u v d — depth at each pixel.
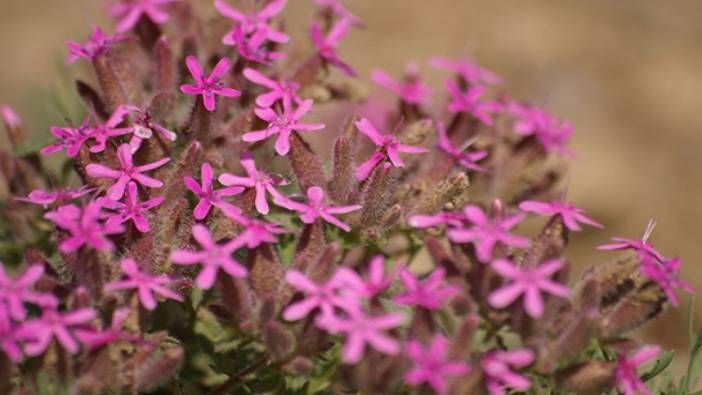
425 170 0.29
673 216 0.48
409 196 0.28
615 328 0.26
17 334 0.24
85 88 0.28
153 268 0.26
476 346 0.26
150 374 0.25
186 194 0.28
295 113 0.27
